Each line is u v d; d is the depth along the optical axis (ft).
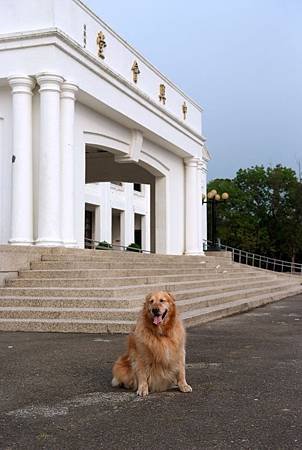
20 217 50.98
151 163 78.18
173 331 19.12
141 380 19.02
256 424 15.83
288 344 30.19
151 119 71.36
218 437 14.74
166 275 53.06
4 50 52.29
